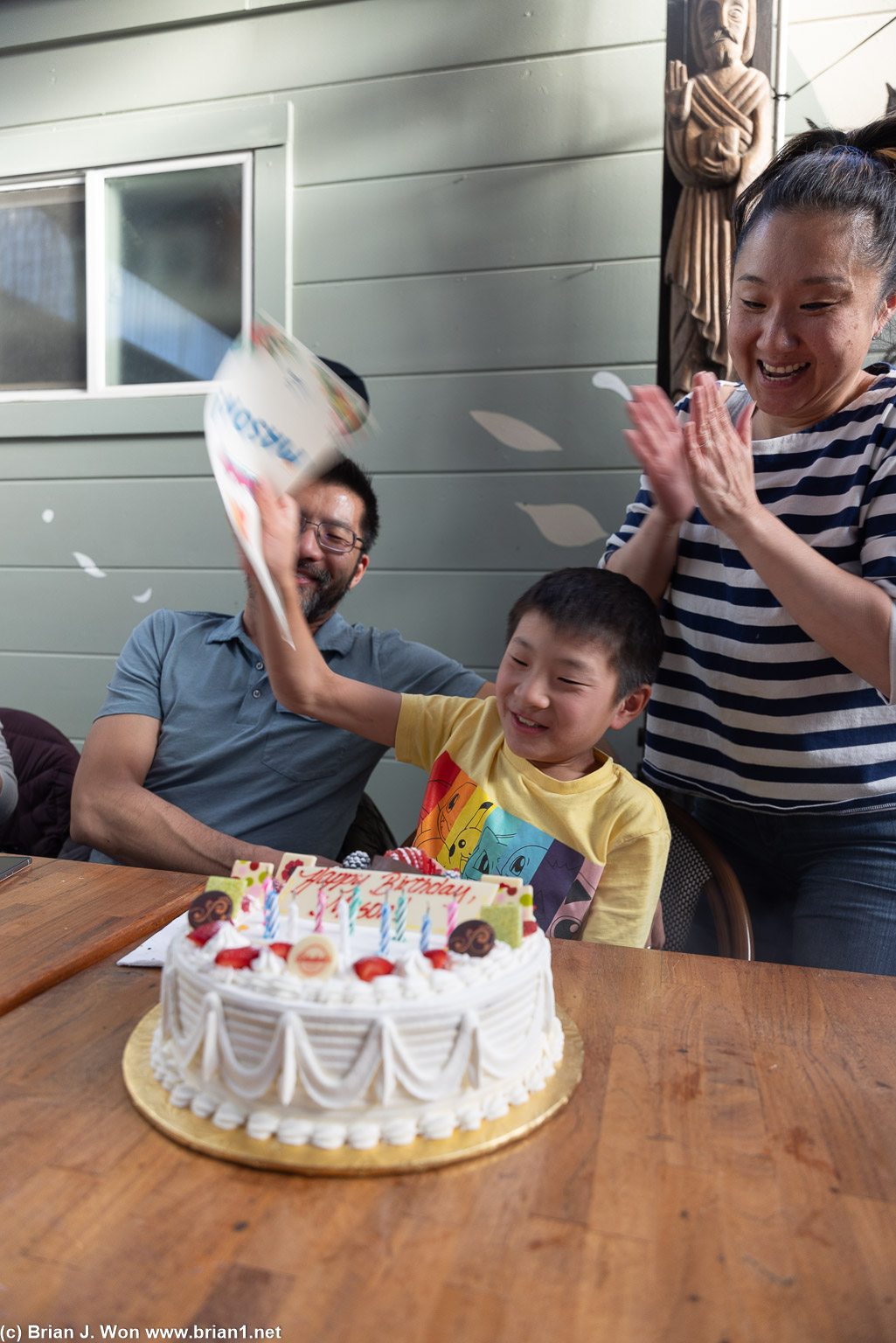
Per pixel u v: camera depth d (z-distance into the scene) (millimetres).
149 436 2695
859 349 1177
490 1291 541
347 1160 652
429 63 2418
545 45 2334
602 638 1212
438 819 1362
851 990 957
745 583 1297
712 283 2174
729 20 2096
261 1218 602
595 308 2352
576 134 2330
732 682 1318
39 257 2793
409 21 2422
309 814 1646
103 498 2752
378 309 2508
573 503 2416
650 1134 702
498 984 731
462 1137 686
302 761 1623
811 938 1302
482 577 2490
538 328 2398
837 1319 526
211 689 1653
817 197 1104
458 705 1428
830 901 1292
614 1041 843
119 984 930
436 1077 699
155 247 2689
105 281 2732
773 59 2135
